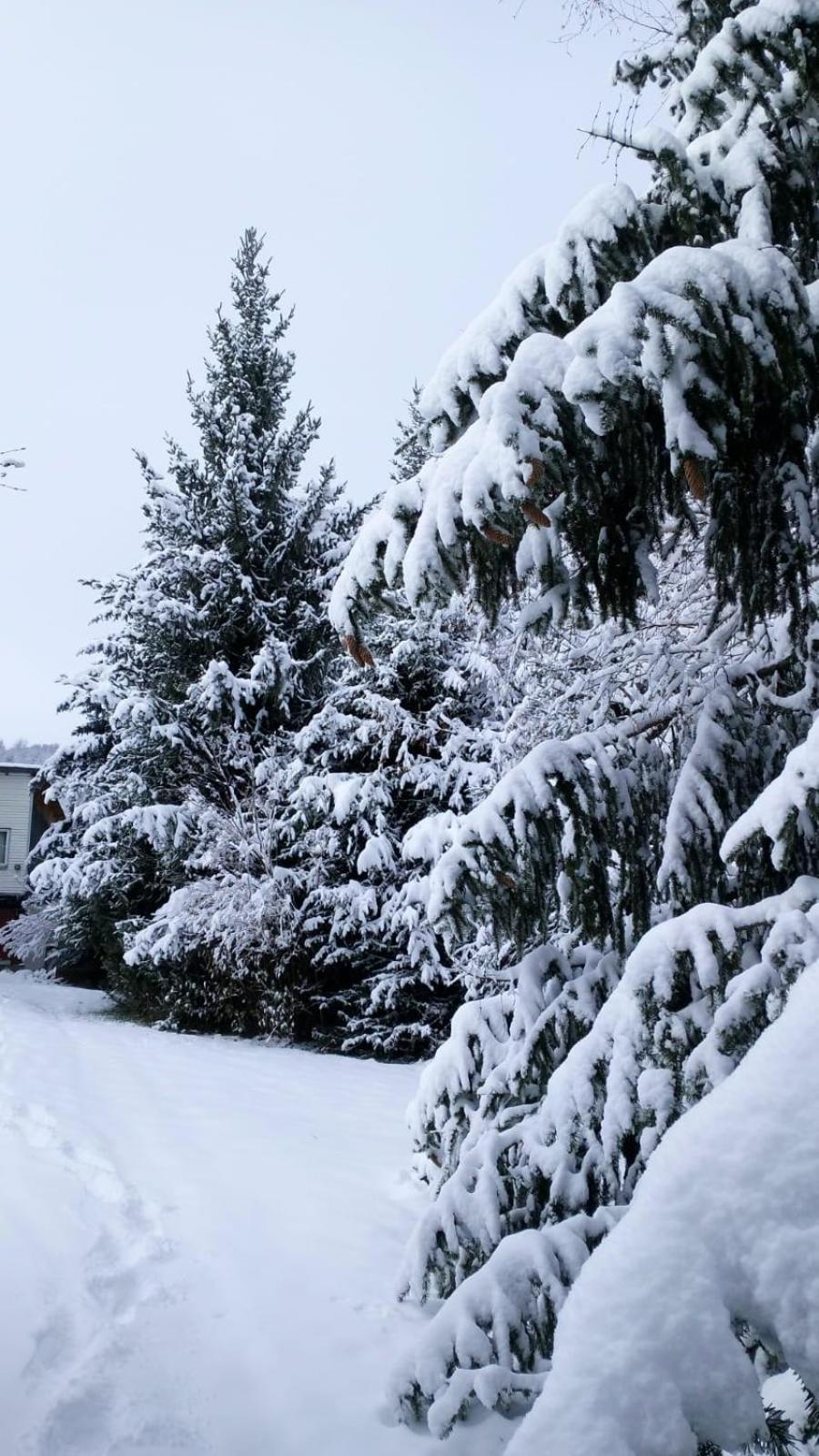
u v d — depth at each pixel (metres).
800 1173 1.37
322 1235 4.29
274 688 12.67
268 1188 4.94
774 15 2.66
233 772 12.64
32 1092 7.11
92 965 22.03
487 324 2.78
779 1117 1.43
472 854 2.97
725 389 2.31
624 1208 2.79
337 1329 3.40
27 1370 3.12
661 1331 1.33
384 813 11.55
